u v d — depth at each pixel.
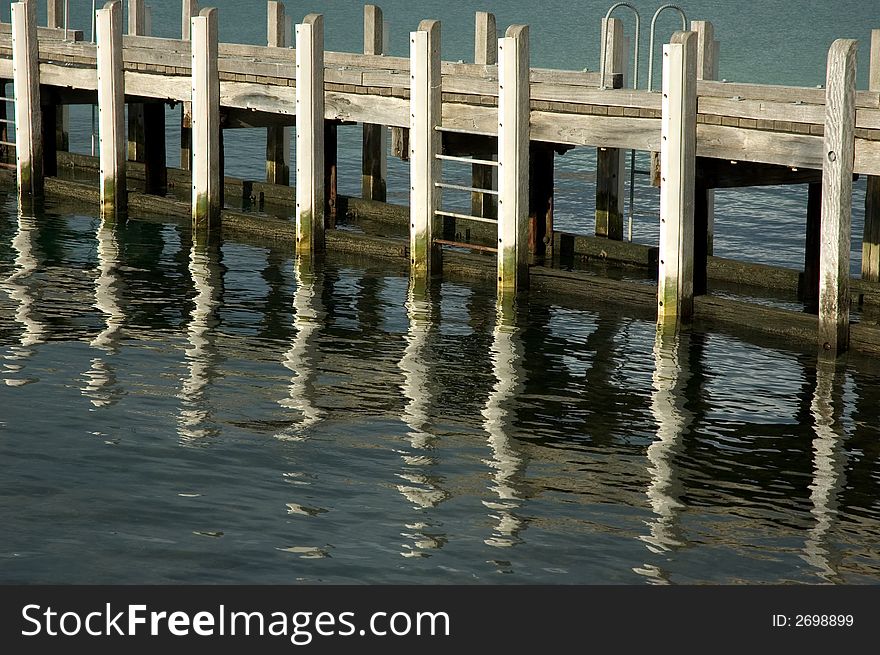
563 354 29.72
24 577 18.45
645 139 31.95
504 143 33.91
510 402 26.27
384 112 37.53
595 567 19.06
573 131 33.16
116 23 43.31
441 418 25.17
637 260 38.06
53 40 46.62
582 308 33.75
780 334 30.83
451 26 116.19
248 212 46.34
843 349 29.36
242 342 30.19
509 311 33.44
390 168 57.31
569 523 20.42
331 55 40.03
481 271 36.41
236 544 19.47
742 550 19.67
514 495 21.42
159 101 47.75
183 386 26.69
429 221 36.25
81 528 19.84
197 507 20.66
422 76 35.34
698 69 34.31
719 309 31.67
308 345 30.08
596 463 23.00
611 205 39.47
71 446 23.03
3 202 47.25
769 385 27.58
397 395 26.55
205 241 41.22
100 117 43.97
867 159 28.03
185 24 48.25
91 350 29.11
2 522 19.94
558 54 99.81
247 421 24.64
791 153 29.28
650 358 29.45
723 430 24.83
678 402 26.45
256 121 42.72
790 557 19.48
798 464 23.17
